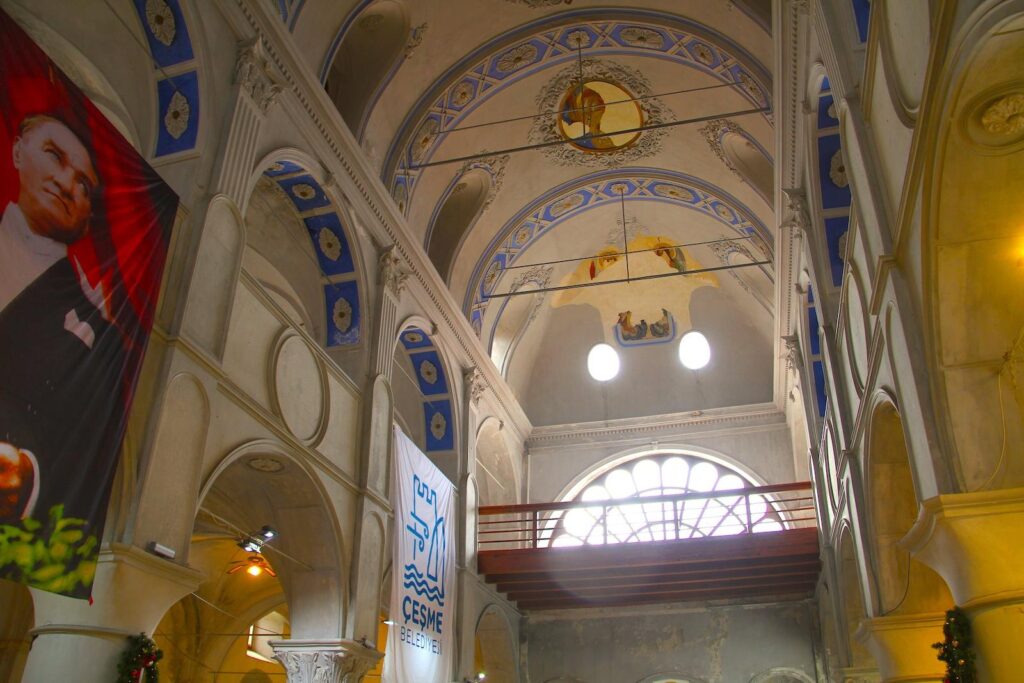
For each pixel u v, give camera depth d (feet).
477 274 64.03
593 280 79.15
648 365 80.53
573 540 75.66
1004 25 14.94
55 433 22.99
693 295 79.61
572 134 61.82
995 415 20.68
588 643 65.16
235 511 41.19
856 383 33.45
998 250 19.80
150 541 26.55
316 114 41.55
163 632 57.62
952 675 19.62
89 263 25.16
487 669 63.05
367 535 41.83
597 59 56.08
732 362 78.28
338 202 43.88
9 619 43.93
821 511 50.90
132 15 33.14
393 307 48.55
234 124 34.35
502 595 62.49
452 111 54.54
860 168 25.90
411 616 44.27
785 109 41.55
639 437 77.66
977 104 16.97
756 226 61.05
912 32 19.61
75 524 23.17
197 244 31.07
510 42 53.62
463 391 60.95
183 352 29.35
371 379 44.65
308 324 46.37
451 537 52.49
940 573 21.11
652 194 68.08
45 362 23.06
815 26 31.40
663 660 63.46
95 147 26.14
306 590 39.24
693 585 61.00
